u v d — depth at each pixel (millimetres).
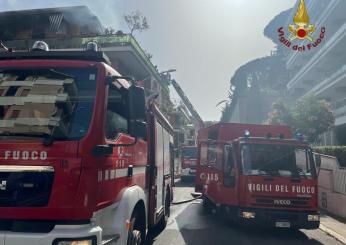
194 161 25531
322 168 14148
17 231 3654
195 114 29375
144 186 6332
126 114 5234
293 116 21922
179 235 8750
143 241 5840
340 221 11492
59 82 4207
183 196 16969
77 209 3693
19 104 4086
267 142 9500
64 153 3791
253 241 8391
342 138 30984
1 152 3832
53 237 3547
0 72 4332
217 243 8031
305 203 8922
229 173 9570
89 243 3658
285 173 9102
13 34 28469
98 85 4195
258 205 8898
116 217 4570
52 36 27953
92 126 3977
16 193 3727
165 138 9398
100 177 4059
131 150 5395
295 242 8516
